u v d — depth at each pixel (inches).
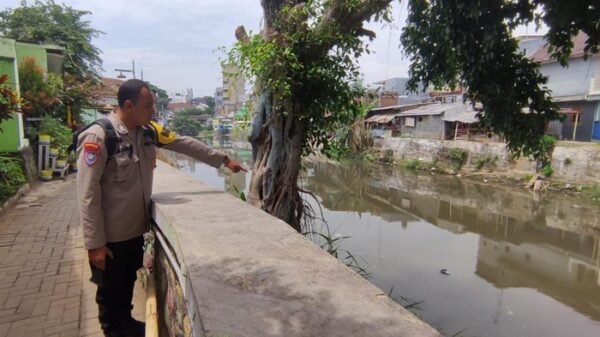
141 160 94.4
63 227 214.5
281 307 53.4
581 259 395.9
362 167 1037.8
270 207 217.0
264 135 221.8
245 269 65.7
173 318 94.2
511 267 364.5
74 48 720.3
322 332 47.6
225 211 101.2
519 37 195.0
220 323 48.8
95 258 86.5
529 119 201.5
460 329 245.0
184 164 844.0
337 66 209.8
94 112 692.7
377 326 49.4
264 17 211.8
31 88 394.9
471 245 424.8
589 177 676.7
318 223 435.5
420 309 264.5
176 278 88.0
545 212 580.1
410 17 198.2
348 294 57.9
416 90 225.6
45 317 120.6
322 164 1059.9
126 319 103.2
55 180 375.6
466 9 169.9
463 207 611.5
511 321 260.1
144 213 97.5
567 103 836.0
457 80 205.5
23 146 342.3
